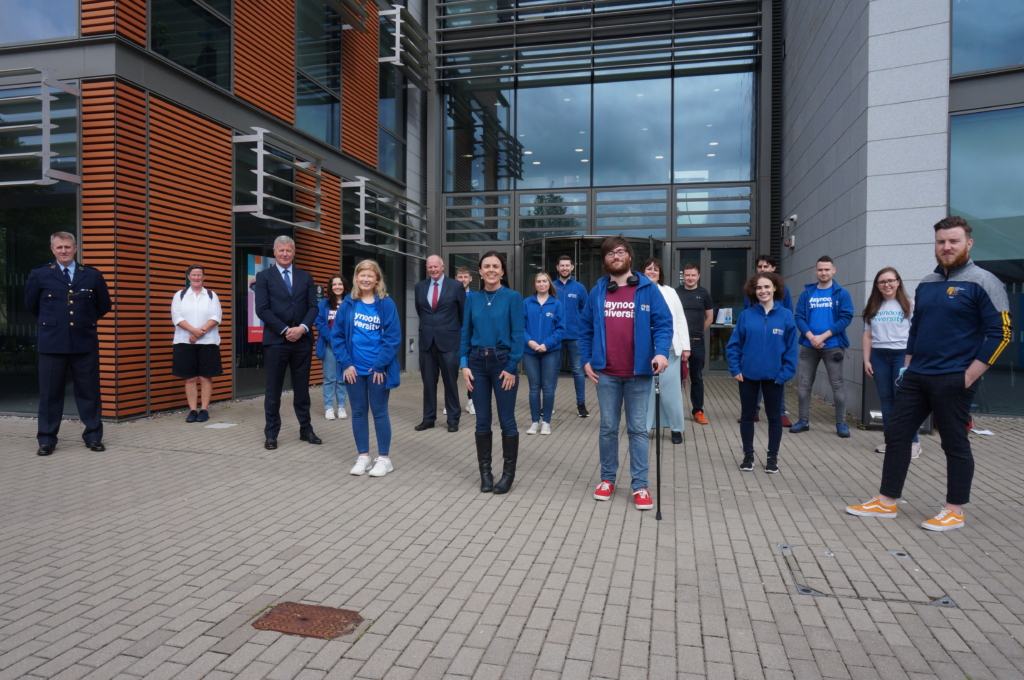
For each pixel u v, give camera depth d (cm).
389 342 540
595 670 249
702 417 801
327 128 1154
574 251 1444
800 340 742
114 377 738
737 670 249
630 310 453
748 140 1431
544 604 304
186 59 833
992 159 758
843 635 277
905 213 774
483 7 1502
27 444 639
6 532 397
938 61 757
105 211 733
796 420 825
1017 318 776
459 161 1549
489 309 489
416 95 1506
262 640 271
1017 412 790
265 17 981
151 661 254
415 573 340
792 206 1261
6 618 289
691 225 1444
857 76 834
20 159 745
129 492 483
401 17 1365
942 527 407
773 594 316
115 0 723
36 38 750
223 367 913
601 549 375
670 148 1458
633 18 1445
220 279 897
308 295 663
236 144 925
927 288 420
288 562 354
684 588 323
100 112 732
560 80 1501
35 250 756
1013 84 732
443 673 247
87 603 304
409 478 532
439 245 1545
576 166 1495
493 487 494
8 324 774
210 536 394
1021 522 423
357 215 1251
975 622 288
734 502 468
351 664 253
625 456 621
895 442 428
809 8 1106
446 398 745
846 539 392
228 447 640
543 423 740
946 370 404
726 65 1434
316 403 955
